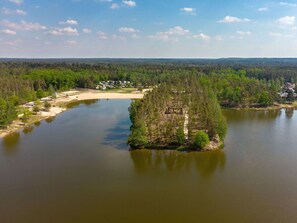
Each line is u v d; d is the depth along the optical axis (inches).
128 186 3649.1
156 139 5004.9
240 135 5718.5
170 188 3602.4
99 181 3774.6
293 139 5467.5
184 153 4687.5
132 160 4448.8
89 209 3144.7
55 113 7869.1
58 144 5211.6
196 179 3836.1
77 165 4276.6
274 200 3312.0
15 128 6304.1
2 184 3703.3
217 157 4549.7
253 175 3939.5
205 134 4798.2
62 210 3132.4
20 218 2999.5
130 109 6584.6
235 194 3449.8
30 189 3572.8
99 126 6437.0
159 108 6259.8
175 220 2945.4
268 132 5964.6
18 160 4485.7
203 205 3211.1
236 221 2928.2
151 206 3196.4
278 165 4252.0
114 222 2920.8
